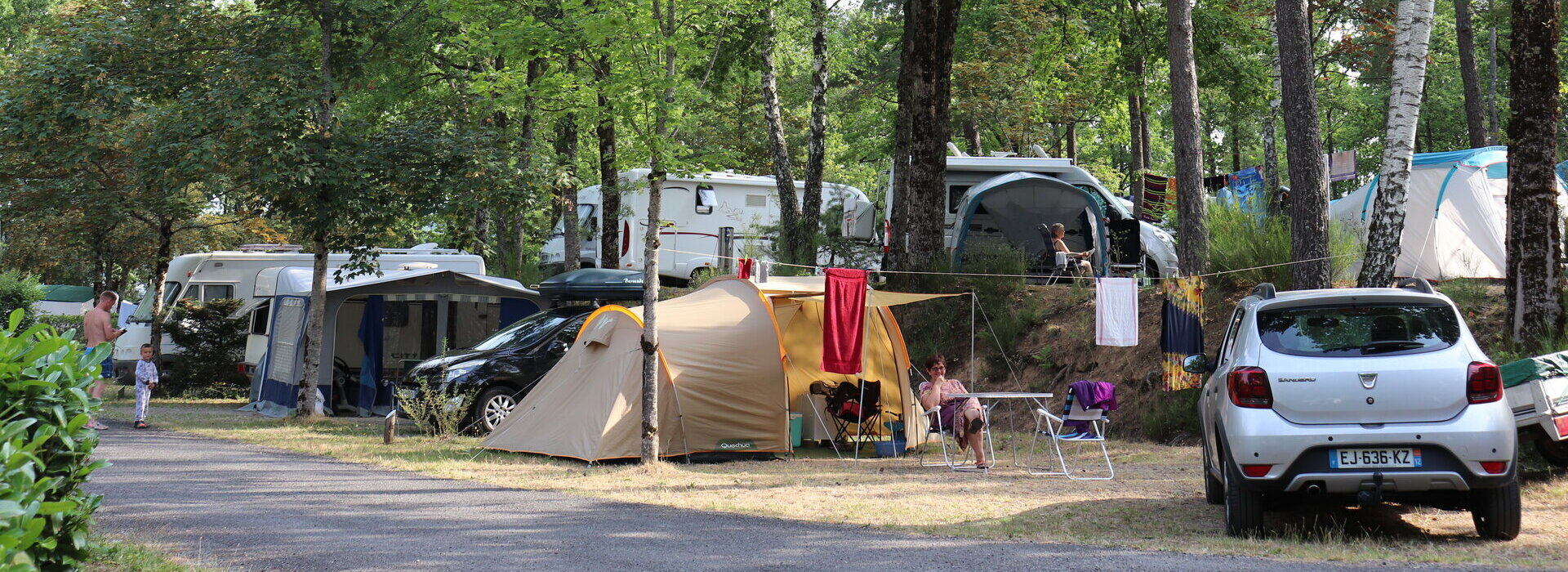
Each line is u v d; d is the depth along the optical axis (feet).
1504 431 20.83
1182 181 49.14
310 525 24.58
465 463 35.94
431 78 59.36
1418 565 19.22
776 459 39.68
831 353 36.96
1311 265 41.73
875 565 20.24
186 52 48.75
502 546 22.30
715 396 39.01
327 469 34.30
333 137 48.03
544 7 36.29
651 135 34.55
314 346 51.47
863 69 101.91
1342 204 56.95
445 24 52.34
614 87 34.47
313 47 50.98
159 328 67.62
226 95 45.29
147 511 26.00
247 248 74.33
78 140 49.73
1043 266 55.67
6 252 100.07
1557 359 28.32
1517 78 36.09
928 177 54.49
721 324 40.22
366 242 50.34
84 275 159.33
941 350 54.34
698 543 22.68
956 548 21.84
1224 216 51.62
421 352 60.08
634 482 32.09
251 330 65.10
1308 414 21.36
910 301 42.37
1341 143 136.46
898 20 93.30
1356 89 126.21
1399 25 38.91
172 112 46.73
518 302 57.57
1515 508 21.29
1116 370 47.52
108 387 75.92
